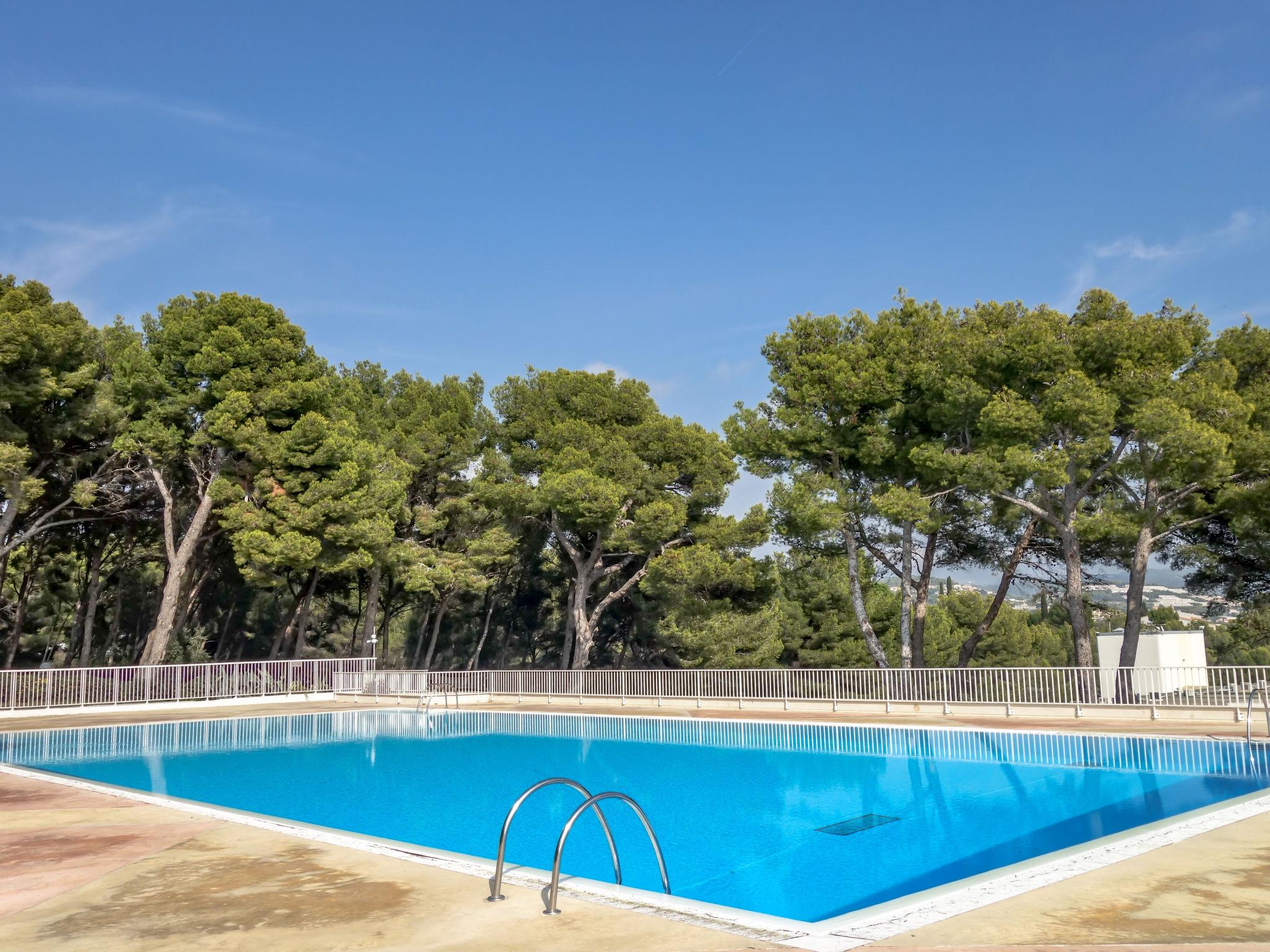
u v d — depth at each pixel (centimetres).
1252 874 656
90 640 3753
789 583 4309
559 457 3631
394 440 3903
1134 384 2492
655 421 3788
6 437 2950
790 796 1287
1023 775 1381
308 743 2067
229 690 2952
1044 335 2580
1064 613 8131
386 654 4619
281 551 3123
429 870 718
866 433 2972
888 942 511
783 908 744
